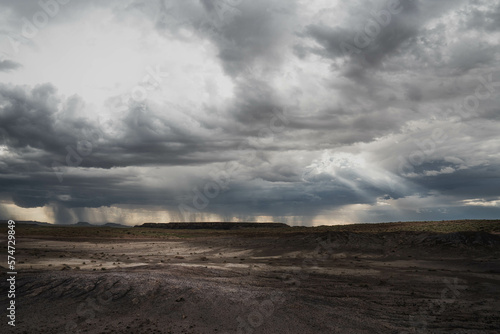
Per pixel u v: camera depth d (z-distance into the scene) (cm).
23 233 6994
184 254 4478
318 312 1495
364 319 1451
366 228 8381
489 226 6069
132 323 1334
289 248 4825
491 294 2061
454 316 1555
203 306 1493
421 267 3241
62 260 3472
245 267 3155
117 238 6731
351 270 3039
